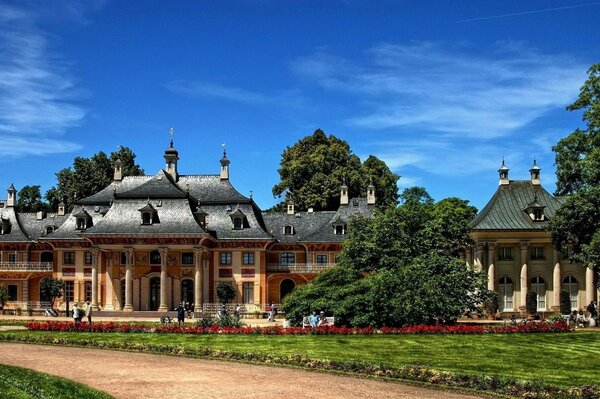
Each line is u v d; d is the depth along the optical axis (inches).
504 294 2940.5
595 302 2866.6
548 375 1207.6
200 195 3619.6
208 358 1421.0
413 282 2059.5
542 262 2945.4
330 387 1074.1
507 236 2913.4
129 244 3248.0
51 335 1850.4
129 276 3225.9
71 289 3491.6
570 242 2420.0
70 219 3585.1
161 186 3427.7
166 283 3260.3
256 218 3526.1
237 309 2908.5
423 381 1125.1
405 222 2431.1
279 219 3774.6
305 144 4761.3
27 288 3656.5
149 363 1347.2
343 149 4579.2
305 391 1036.5
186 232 3216.0
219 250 3425.2
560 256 2923.2
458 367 1293.1
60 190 4874.5
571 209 2297.0
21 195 5398.6
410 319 2010.3
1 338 1788.9
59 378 1103.6
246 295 3400.6
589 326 2229.3
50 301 3472.0
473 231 2942.9
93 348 1619.1
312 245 3595.0
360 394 1017.5
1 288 3294.8
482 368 1283.2
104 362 1360.7
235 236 3417.8
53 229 3779.5
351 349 1560.0
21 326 2206.0
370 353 1491.1
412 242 2390.5
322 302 2080.5
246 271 3403.1
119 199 3373.5
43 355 1476.4
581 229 2292.1
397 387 1082.1
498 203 3043.8
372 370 1214.3
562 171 2578.7
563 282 2940.5
